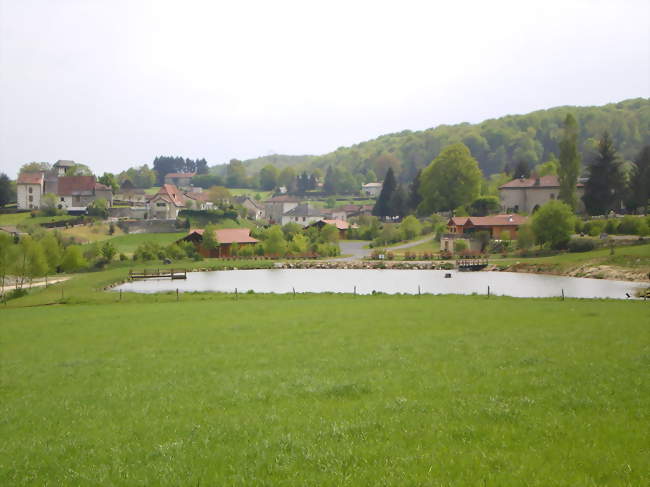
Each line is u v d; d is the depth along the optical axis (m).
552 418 12.88
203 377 20.20
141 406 16.69
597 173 121.31
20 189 175.00
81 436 14.16
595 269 77.56
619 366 18.11
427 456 10.96
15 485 11.38
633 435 11.48
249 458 11.67
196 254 113.00
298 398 16.34
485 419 13.16
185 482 10.69
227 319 36.62
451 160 150.38
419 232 142.12
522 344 23.25
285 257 119.31
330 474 10.50
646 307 37.06
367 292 65.75
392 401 15.11
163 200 172.12
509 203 148.00
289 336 28.67
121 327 35.12
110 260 103.12
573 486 9.31
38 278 88.00
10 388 20.33
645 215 114.31
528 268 87.88
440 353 22.00
